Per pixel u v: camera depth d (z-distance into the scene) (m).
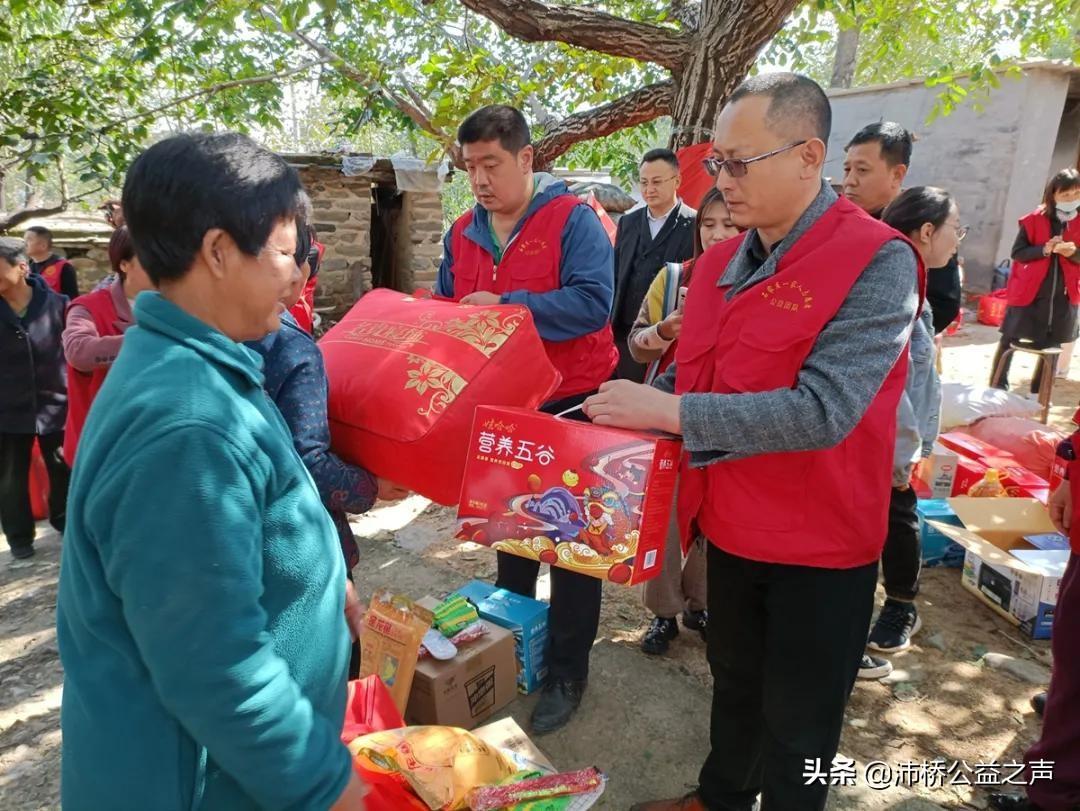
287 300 1.47
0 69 7.82
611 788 2.30
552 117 6.35
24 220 7.85
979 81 5.60
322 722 1.04
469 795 1.73
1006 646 3.04
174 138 0.99
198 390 0.94
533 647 2.71
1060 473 2.17
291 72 5.90
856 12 5.39
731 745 1.95
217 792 1.03
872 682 2.81
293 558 1.04
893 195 2.99
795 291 1.54
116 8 5.83
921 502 3.79
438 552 3.91
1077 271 5.77
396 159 8.20
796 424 1.46
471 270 2.71
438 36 7.18
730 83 4.36
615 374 3.86
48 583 3.68
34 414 3.84
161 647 0.88
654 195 3.88
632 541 1.50
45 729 2.59
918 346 2.83
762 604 1.80
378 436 1.75
